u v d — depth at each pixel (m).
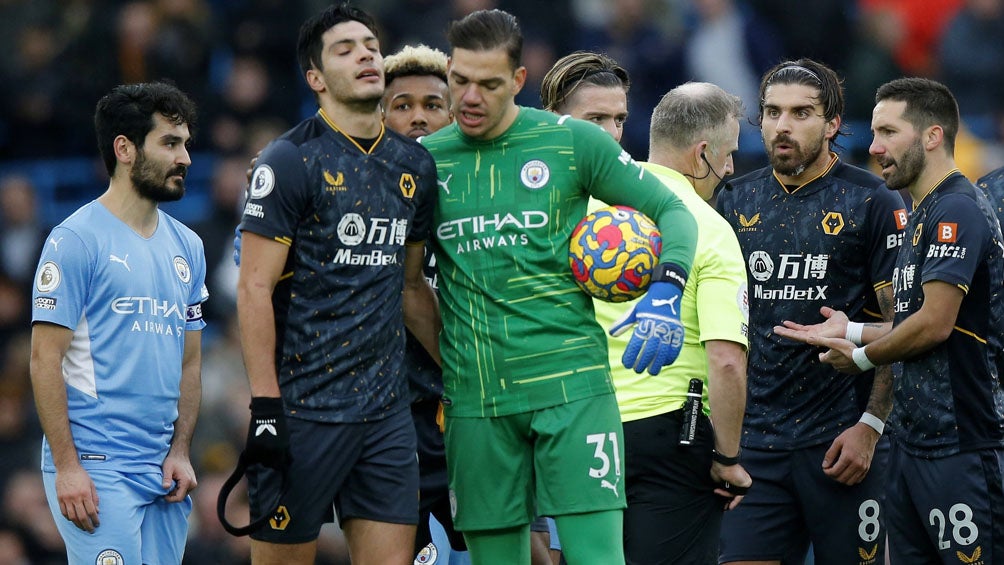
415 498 18.80
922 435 22.02
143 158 21.16
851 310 23.20
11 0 51.12
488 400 18.36
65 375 20.97
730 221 23.73
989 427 21.78
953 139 22.12
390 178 18.20
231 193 45.22
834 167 23.28
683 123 21.80
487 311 18.28
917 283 21.91
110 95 21.28
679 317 17.89
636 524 20.84
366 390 18.36
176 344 21.83
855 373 22.30
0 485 37.44
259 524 17.97
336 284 18.12
